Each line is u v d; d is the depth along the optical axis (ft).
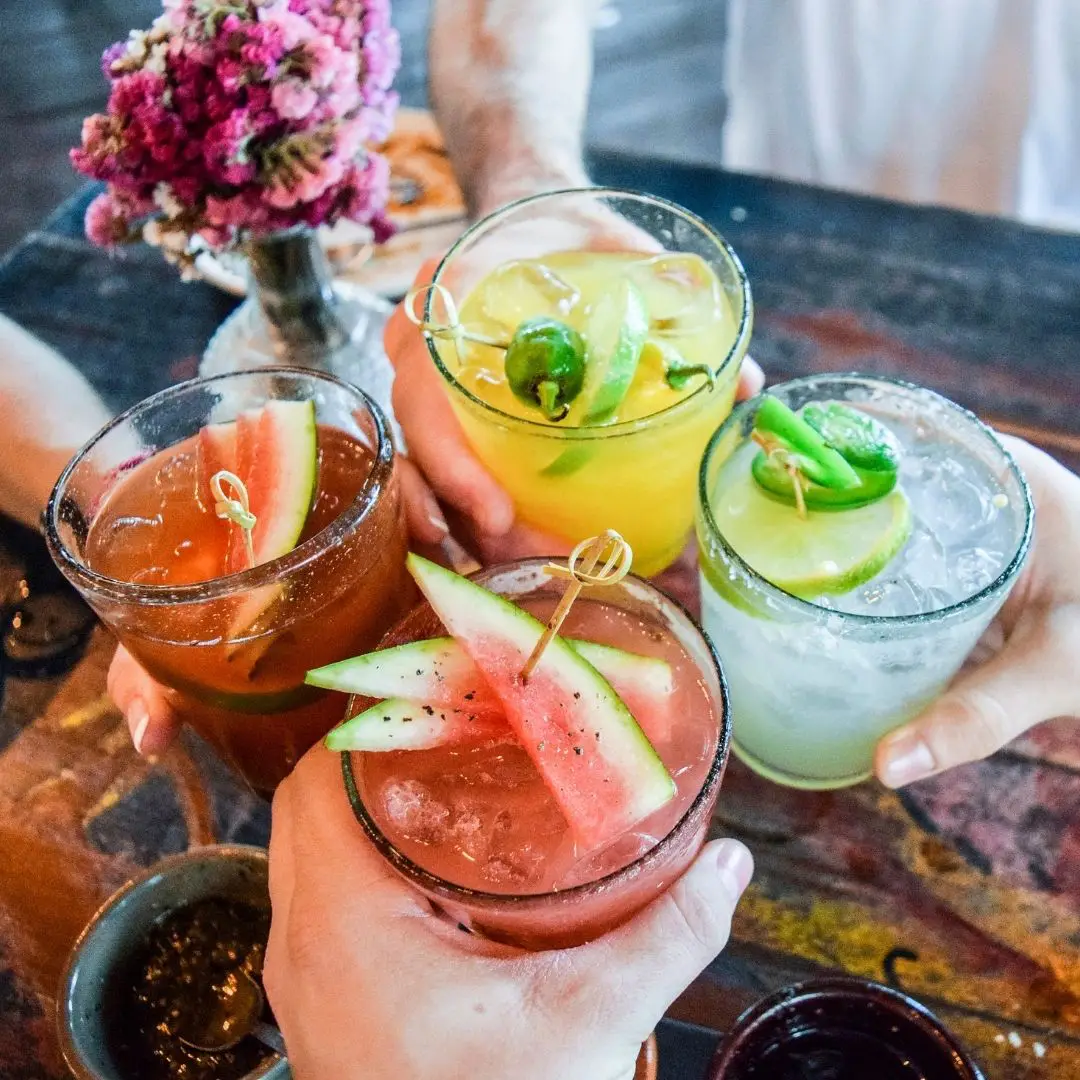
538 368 1.24
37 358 1.63
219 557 1.20
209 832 1.30
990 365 1.59
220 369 1.66
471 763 1.06
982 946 1.19
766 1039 1.13
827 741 1.24
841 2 2.41
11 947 1.24
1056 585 1.25
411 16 4.15
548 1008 0.99
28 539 1.54
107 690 1.40
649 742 1.00
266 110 1.40
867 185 2.66
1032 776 1.28
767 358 1.63
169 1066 1.12
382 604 1.22
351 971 1.00
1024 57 2.34
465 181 1.89
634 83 4.02
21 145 3.80
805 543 1.18
